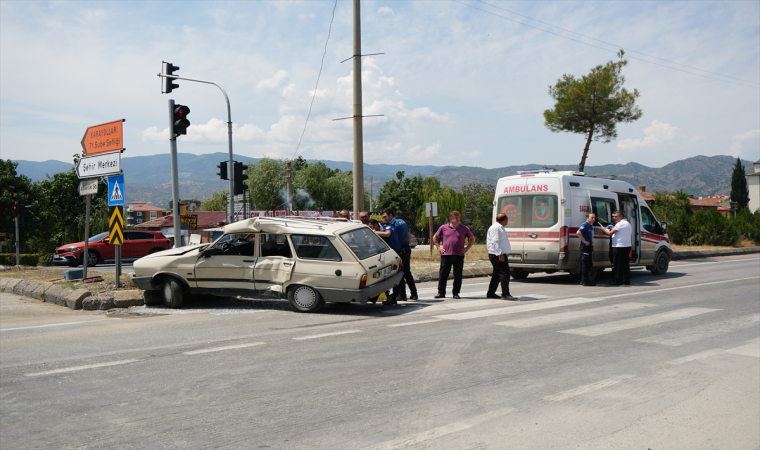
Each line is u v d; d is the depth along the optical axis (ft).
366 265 29.04
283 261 29.94
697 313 28.66
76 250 83.66
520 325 25.13
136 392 15.47
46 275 54.75
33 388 15.99
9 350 21.17
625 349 20.43
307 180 203.21
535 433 12.48
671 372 17.44
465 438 12.16
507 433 12.47
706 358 19.16
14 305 35.06
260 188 195.52
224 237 32.04
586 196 46.55
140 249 91.20
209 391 15.49
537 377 16.83
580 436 12.34
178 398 14.90
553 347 20.71
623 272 43.39
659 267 52.49
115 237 37.40
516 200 47.14
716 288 40.40
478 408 14.07
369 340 22.03
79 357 19.72
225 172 66.08
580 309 30.04
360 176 48.96
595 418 13.44
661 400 14.80
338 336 22.89
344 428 12.70
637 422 13.23
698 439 12.26
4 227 126.93
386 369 17.67
